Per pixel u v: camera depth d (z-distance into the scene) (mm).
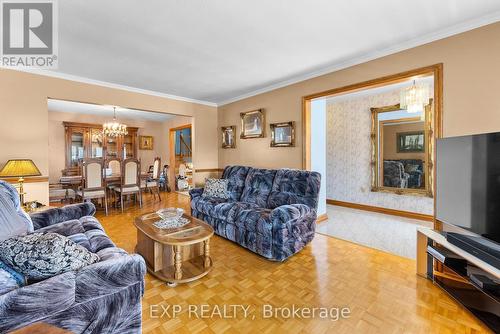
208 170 5055
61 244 1117
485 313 1543
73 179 4629
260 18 1989
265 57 2775
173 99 4500
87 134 6227
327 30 2180
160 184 7121
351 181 4855
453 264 1748
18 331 750
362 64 2777
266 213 2590
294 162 3613
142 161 7398
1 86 2857
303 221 2613
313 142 3740
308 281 2037
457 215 1800
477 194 1639
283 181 3117
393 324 1519
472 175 1676
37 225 1991
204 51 2609
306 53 2660
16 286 996
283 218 2318
